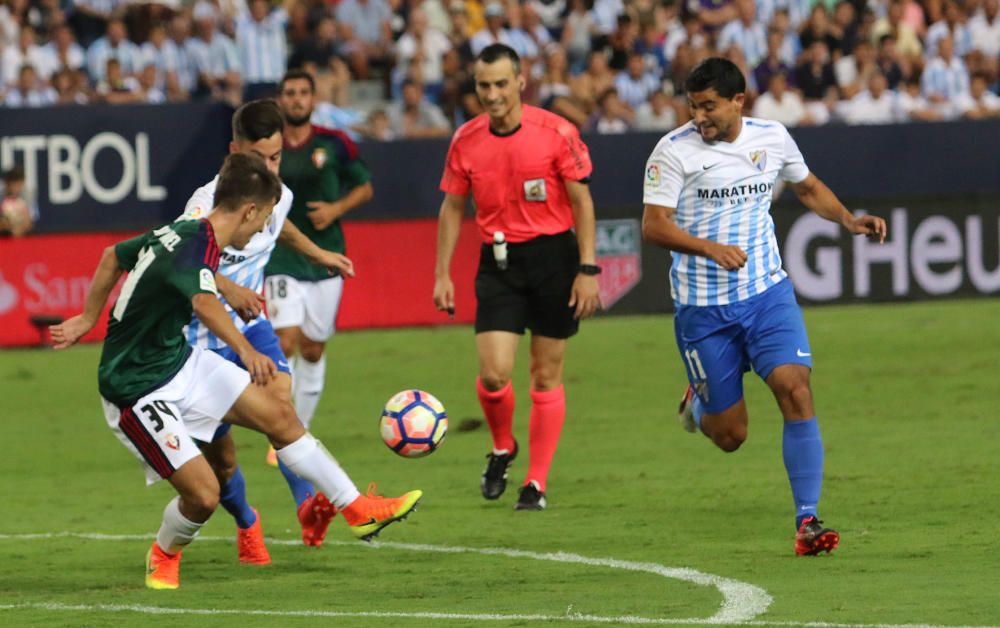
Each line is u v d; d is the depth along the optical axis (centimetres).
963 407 4388
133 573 2600
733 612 2105
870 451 3709
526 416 4494
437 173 6450
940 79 8431
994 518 2870
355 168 3850
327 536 2936
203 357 2442
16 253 6041
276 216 2811
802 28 8581
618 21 8269
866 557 2536
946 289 6812
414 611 2183
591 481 3456
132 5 7900
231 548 2830
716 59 2612
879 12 9150
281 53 7969
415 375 5256
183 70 7812
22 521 3173
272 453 3738
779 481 3372
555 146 3111
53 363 5738
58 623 2142
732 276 2656
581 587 2352
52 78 7212
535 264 3150
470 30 8738
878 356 5447
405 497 2445
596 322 6469
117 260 2416
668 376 5128
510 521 3022
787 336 2630
